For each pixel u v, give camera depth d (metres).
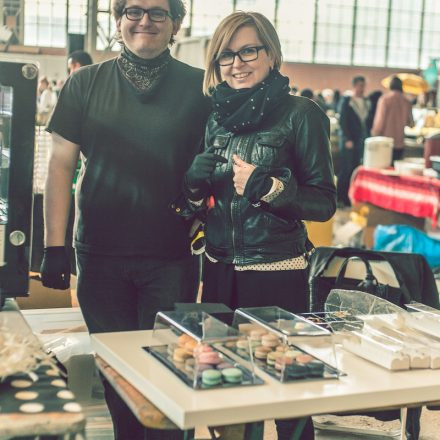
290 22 31.08
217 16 29.70
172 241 2.66
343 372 1.92
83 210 2.67
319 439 3.40
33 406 1.52
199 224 2.74
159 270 2.67
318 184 2.46
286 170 2.36
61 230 2.67
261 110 2.43
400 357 1.95
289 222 2.46
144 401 1.75
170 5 2.60
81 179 2.69
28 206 2.02
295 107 2.47
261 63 2.47
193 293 2.79
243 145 2.48
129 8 2.55
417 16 31.98
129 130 2.62
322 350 1.94
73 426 1.48
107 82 2.64
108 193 2.63
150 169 2.62
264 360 1.92
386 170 7.00
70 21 24.47
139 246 2.64
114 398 2.52
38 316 3.21
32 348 1.76
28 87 1.96
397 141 10.48
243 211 2.46
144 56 2.60
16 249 2.03
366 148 7.24
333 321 2.21
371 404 1.79
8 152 1.99
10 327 1.96
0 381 1.64
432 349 2.00
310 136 2.45
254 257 2.46
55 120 2.66
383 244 5.70
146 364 1.88
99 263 2.67
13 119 1.97
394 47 32.09
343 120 10.72
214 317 2.06
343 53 31.73
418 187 6.34
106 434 2.58
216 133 2.56
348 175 10.84
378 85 30.83
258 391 1.75
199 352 1.83
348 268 3.32
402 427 2.70
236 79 2.49
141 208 2.63
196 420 1.61
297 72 30.14
